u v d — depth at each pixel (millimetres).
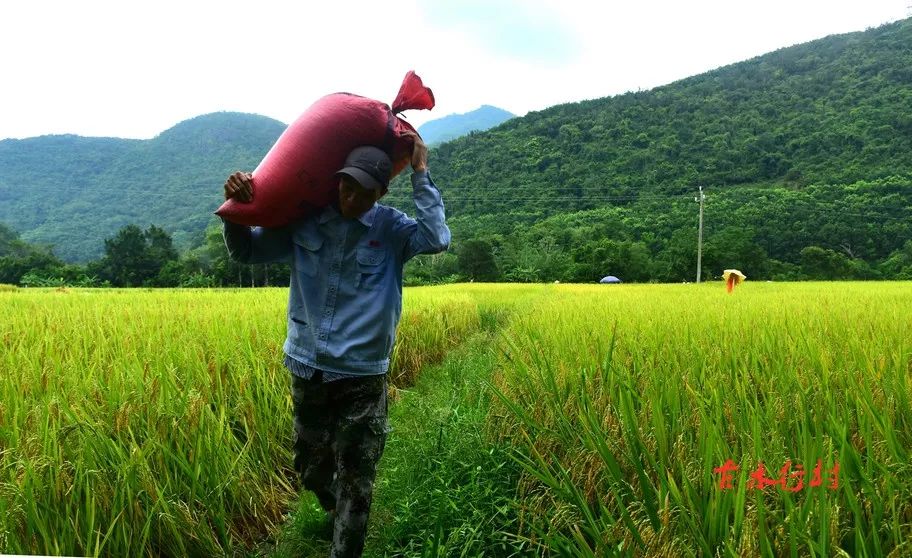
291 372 2502
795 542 1603
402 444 4086
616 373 3494
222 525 2686
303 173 2264
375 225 2426
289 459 3609
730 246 43625
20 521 2088
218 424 3039
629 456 2480
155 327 5312
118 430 2629
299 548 2854
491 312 14305
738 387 2953
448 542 2547
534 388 3645
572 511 2396
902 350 3631
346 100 2322
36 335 4957
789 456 2309
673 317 6512
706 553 1735
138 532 2359
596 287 25094
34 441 2400
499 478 3135
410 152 2484
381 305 2385
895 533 1686
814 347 3904
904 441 2486
